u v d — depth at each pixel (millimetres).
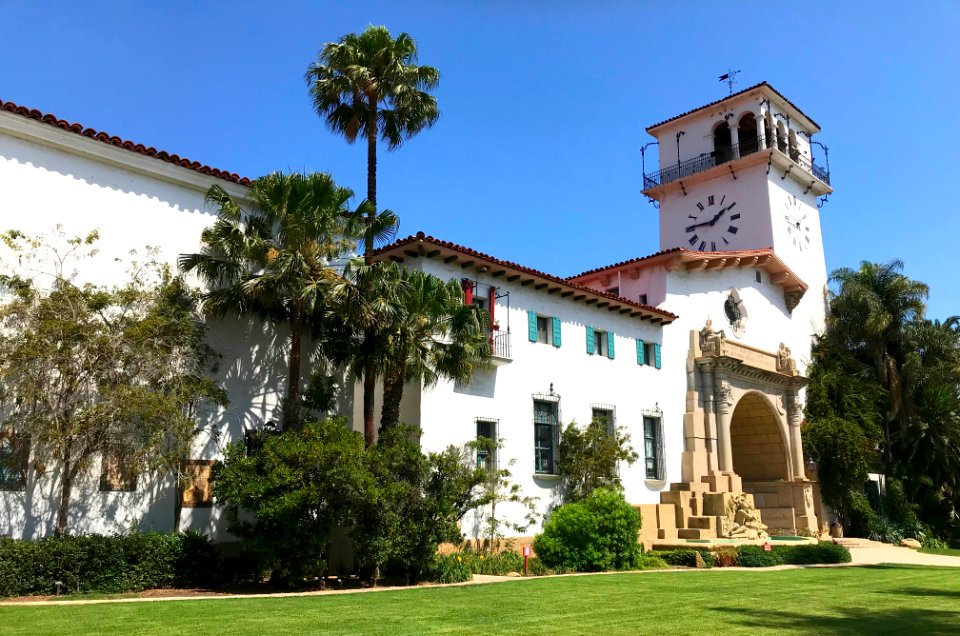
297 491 15352
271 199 17312
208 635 9680
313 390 19516
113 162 16953
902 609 13164
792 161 39344
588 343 26562
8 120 15391
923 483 37844
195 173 18219
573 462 24250
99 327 14781
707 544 24859
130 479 16406
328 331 19047
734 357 30562
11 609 11906
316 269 17766
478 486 21375
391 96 20328
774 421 34812
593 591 15430
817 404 37000
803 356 38375
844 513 36125
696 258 30984
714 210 40062
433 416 21125
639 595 14766
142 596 14125
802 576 19516
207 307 17375
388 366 18484
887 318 38688
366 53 20406
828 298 41688
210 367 17734
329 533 16562
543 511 23672
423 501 17562
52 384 14273
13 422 14156
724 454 30047
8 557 13484
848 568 22562
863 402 37281
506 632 10227
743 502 28703
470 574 18453
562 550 21062
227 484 15742
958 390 39438
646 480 27484
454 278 21906
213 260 17469
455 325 19750
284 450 15773
